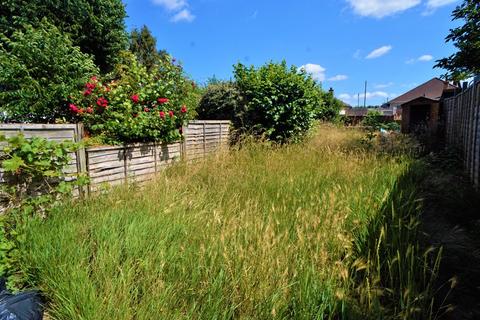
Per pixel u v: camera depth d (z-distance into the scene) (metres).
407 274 1.99
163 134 4.95
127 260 1.96
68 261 2.01
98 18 11.98
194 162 5.11
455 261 2.40
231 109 7.69
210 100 7.92
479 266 2.32
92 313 1.57
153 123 4.69
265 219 2.75
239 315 1.65
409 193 3.71
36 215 2.66
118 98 4.58
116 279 1.78
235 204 3.14
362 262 2.00
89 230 2.44
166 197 3.20
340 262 1.96
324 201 2.89
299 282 1.80
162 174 4.44
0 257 2.18
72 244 2.17
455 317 1.81
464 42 4.77
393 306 1.85
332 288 1.82
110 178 4.01
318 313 1.61
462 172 5.43
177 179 4.09
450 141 8.09
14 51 5.59
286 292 1.73
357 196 3.09
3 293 1.88
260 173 4.37
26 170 2.82
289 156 5.54
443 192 4.09
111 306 1.58
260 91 7.43
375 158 5.41
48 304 1.90
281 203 3.22
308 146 6.73
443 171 5.38
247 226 2.41
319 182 3.85
